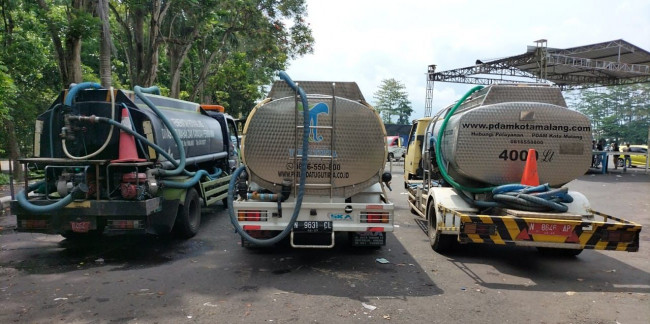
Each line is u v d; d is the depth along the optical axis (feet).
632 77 103.60
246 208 19.11
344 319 13.70
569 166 20.48
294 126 19.25
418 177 37.01
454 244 21.99
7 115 44.50
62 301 14.89
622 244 17.89
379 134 19.53
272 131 19.24
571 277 18.74
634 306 15.31
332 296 15.78
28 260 20.11
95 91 20.95
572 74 103.14
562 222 17.97
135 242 23.86
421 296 15.98
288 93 19.98
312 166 19.47
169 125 23.03
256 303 14.96
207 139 30.19
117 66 82.84
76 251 21.80
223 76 97.04
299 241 19.30
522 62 86.22
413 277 18.28
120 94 21.17
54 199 20.65
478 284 17.54
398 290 16.58
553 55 79.87
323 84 20.16
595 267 20.38
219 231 26.91
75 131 20.56
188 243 23.72
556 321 13.89
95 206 19.75
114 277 17.65
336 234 26.32
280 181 19.49
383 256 21.58
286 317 13.76
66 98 20.25
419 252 22.50
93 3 41.47
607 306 15.30
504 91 21.57
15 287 16.30
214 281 17.30
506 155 20.52
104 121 20.07
